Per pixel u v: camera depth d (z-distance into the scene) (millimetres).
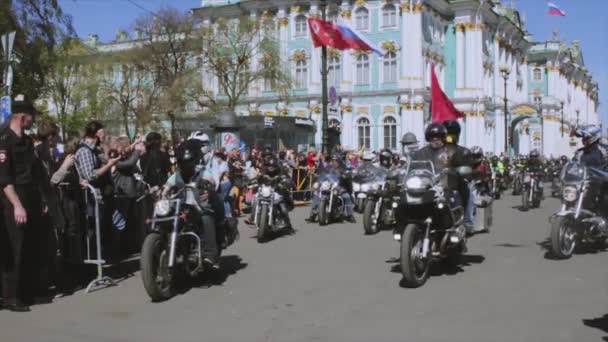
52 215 8484
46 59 28016
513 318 6938
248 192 19547
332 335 6445
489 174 25219
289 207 14336
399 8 49469
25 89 26953
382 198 14641
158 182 11672
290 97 49781
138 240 10750
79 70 45812
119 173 10289
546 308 7359
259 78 43531
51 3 27359
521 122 72938
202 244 8633
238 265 10594
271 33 44188
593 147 11555
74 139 9977
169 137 42062
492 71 60812
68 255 9180
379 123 50250
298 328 6734
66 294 8594
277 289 8664
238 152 20125
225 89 42625
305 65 52406
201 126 40531
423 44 50594
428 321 6891
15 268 7707
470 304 7613
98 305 7949
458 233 9109
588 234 11148
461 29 55125
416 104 49156
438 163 9336
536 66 86438
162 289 8117
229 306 7777
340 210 17016
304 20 52375
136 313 7535
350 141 51156
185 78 41219
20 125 8008
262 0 52781
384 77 50250
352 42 25656
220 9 54844
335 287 8719
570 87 97375
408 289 8508
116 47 61906
